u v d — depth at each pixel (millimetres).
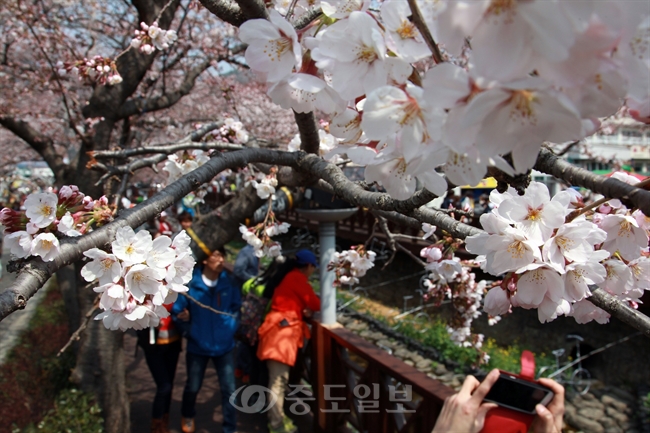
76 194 1195
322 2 839
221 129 2857
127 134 4637
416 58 686
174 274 1136
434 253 2152
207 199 12305
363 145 910
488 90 495
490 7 493
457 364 6215
